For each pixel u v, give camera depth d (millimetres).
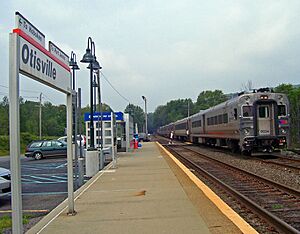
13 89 4883
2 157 41312
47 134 82062
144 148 36750
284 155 23844
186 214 7203
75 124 12828
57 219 7191
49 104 86500
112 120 17531
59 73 7027
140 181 12234
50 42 6566
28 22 5477
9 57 4895
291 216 8211
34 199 10602
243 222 6500
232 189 10586
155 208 7859
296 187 12094
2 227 7449
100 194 9984
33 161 28688
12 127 4867
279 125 22672
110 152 22969
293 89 35219
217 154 27688
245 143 22672
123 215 7352
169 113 140250
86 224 6770
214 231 5992
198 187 10547
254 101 22734
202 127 38312
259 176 13461
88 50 17328
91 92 17469
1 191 10125
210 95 115250
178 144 48594
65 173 17969
